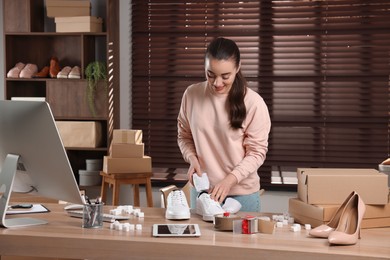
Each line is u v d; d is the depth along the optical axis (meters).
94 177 5.37
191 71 5.46
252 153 3.13
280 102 5.34
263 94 5.35
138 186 5.21
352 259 2.22
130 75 5.54
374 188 2.62
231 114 3.10
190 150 3.30
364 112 5.26
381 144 5.22
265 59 5.34
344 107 5.28
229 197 3.24
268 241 2.40
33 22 5.49
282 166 5.34
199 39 5.43
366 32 5.21
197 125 3.20
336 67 5.26
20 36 5.67
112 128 5.43
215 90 3.01
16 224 2.65
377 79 5.21
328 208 2.57
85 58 5.39
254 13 5.35
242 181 3.22
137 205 5.22
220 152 3.20
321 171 2.77
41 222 2.71
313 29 5.27
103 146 5.58
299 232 2.57
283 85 5.31
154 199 5.54
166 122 5.52
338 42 5.27
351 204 2.53
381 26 5.19
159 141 5.53
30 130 2.57
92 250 2.43
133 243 2.39
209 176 3.22
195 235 2.46
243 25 5.37
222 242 2.37
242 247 2.30
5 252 2.49
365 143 5.24
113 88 5.43
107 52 5.28
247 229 2.52
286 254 2.27
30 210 2.97
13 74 5.46
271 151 5.35
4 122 2.65
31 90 5.75
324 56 5.27
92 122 5.31
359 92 5.24
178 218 2.79
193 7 5.43
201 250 2.34
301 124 5.31
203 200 2.83
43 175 2.67
